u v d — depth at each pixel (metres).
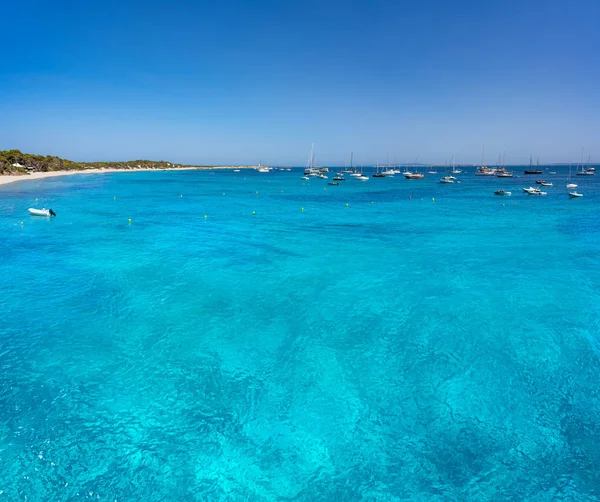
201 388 11.23
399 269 22.48
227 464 8.65
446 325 15.23
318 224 39.09
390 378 11.83
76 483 8.07
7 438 9.15
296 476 8.37
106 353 12.94
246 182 122.31
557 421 10.05
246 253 26.19
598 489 8.09
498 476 8.40
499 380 11.73
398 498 7.88
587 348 13.48
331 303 17.34
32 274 20.97
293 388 11.31
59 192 72.38
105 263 23.30
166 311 16.31
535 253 26.36
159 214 46.00
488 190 84.69
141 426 9.71
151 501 7.72
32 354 12.77
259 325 15.12
